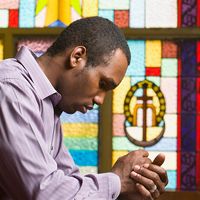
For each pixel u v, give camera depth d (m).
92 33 1.72
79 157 3.73
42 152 1.60
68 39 1.74
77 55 1.72
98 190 1.64
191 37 3.81
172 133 3.76
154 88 3.79
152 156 3.74
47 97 1.72
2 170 1.60
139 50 3.83
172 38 3.83
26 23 3.88
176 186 3.71
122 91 3.78
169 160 3.74
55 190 1.58
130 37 3.83
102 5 3.88
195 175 3.72
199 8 3.84
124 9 3.86
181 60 3.82
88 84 1.72
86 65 1.71
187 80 3.79
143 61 3.82
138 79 3.80
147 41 3.84
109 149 3.72
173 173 3.73
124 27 3.84
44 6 3.89
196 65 3.81
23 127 1.60
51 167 1.60
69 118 3.75
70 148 3.74
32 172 1.58
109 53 1.71
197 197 3.15
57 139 1.88
